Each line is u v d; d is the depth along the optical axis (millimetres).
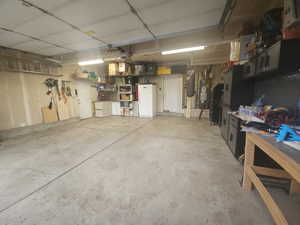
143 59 5879
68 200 1547
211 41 3086
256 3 1801
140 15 2230
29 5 1903
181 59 5934
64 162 2387
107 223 1272
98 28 2658
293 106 1625
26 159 2502
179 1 1897
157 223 1264
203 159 2420
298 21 1206
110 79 7320
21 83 3979
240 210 1375
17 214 1374
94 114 6879
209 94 5949
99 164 2311
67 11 2074
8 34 2838
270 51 1490
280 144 1103
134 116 6879
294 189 1483
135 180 1881
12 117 3807
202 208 1411
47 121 4594
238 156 2355
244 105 2666
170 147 2971
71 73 5547
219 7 2047
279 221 979
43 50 3938
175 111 6844
